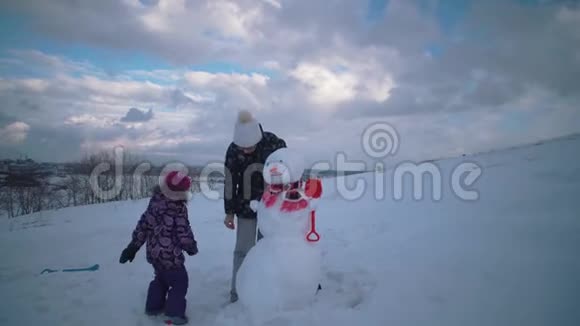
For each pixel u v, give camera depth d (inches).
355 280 161.8
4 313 161.9
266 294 140.3
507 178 285.4
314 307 142.4
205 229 326.3
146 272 213.5
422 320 119.9
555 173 263.6
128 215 428.8
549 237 156.8
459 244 170.9
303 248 145.7
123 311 164.1
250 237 170.7
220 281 197.9
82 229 347.6
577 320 103.3
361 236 230.1
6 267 233.9
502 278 133.6
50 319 156.7
